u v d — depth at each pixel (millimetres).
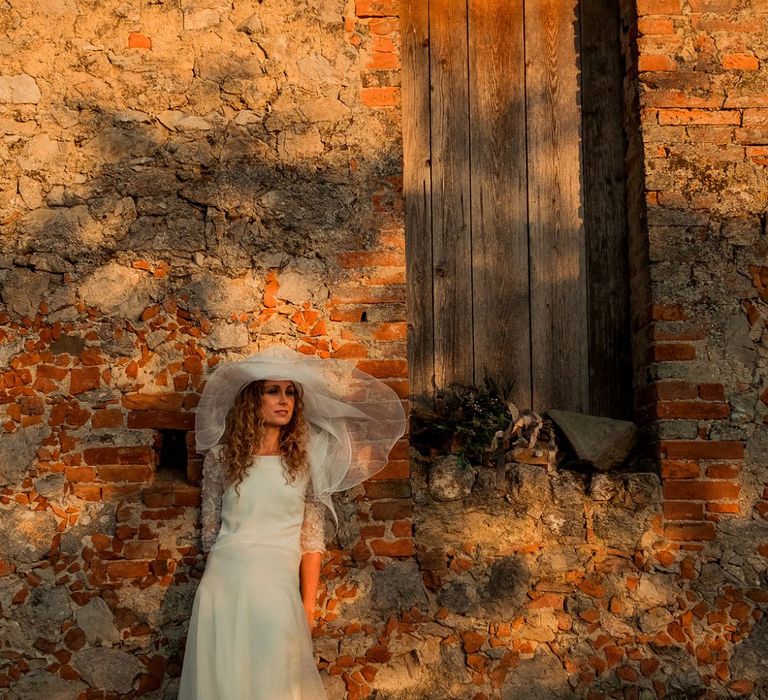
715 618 3713
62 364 3725
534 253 4266
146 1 3920
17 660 3535
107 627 3576
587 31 4320
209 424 3475
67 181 3820
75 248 3787
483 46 4348
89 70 3875
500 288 4250
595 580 3740
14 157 3820
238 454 3355
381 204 3877
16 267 3766
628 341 4227
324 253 3840
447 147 4301
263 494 3305
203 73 3900
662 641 3689
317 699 3162
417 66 4328
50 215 3799
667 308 3887
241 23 3928
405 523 3709
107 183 3828
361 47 3953
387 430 3684
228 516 3334
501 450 3893
